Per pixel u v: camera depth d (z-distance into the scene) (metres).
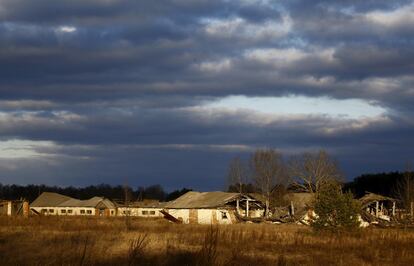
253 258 23.47
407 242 34.34
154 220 73.69
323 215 42.91
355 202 43.50
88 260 18.05
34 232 39.91
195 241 31.00
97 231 41.62
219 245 28.28
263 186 92.44
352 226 42.47
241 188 99.62
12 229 44.53
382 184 113.88
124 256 22.05
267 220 74.25
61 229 44.09
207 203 79.38
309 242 34.22
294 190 96.50
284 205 89.56
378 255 28.16
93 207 111.25
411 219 69.00
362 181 119.12
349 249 31.00
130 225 48.47
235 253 21.67
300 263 24.34
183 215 79.81
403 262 25.91
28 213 87.19
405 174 87.06
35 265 18.25
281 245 32.22
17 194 162.50
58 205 115.75
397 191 92.00
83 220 62.47
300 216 72.25
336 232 42.03
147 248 26.17
